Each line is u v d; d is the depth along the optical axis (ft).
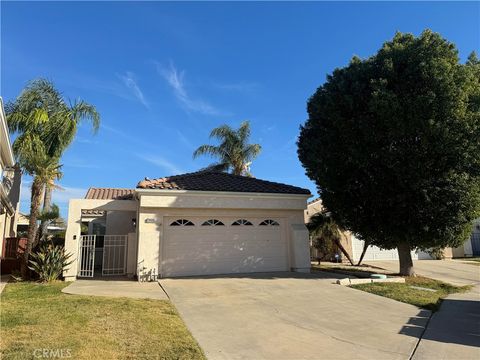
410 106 44.32
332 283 44.50
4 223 58.08
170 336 22.88
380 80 45.88
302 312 30.96
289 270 55.67
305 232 56.34
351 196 51.83
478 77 48.85
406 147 46.16
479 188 46.34
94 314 27.14
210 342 22.63
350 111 49.67
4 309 28.40
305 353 21.54
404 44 48.57
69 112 57.98
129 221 63.16
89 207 49.85
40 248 48.06
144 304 31.45
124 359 18.76
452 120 43.57
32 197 49.60
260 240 55.11
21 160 53.21
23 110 56.75
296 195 56.08
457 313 32.94
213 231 52.75
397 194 47.39
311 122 54.95
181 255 50.57
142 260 47.01
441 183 46.29
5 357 18.02
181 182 54.29
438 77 43.70
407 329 27.27
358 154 48.21
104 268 53.52
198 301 33.76
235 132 92.22
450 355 21.95
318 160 51.70
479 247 101.50
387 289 41.93
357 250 81.87
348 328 27.02
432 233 47.52
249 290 39.29
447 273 63.93
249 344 22.65
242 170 91.50
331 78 53.31
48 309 28.43
